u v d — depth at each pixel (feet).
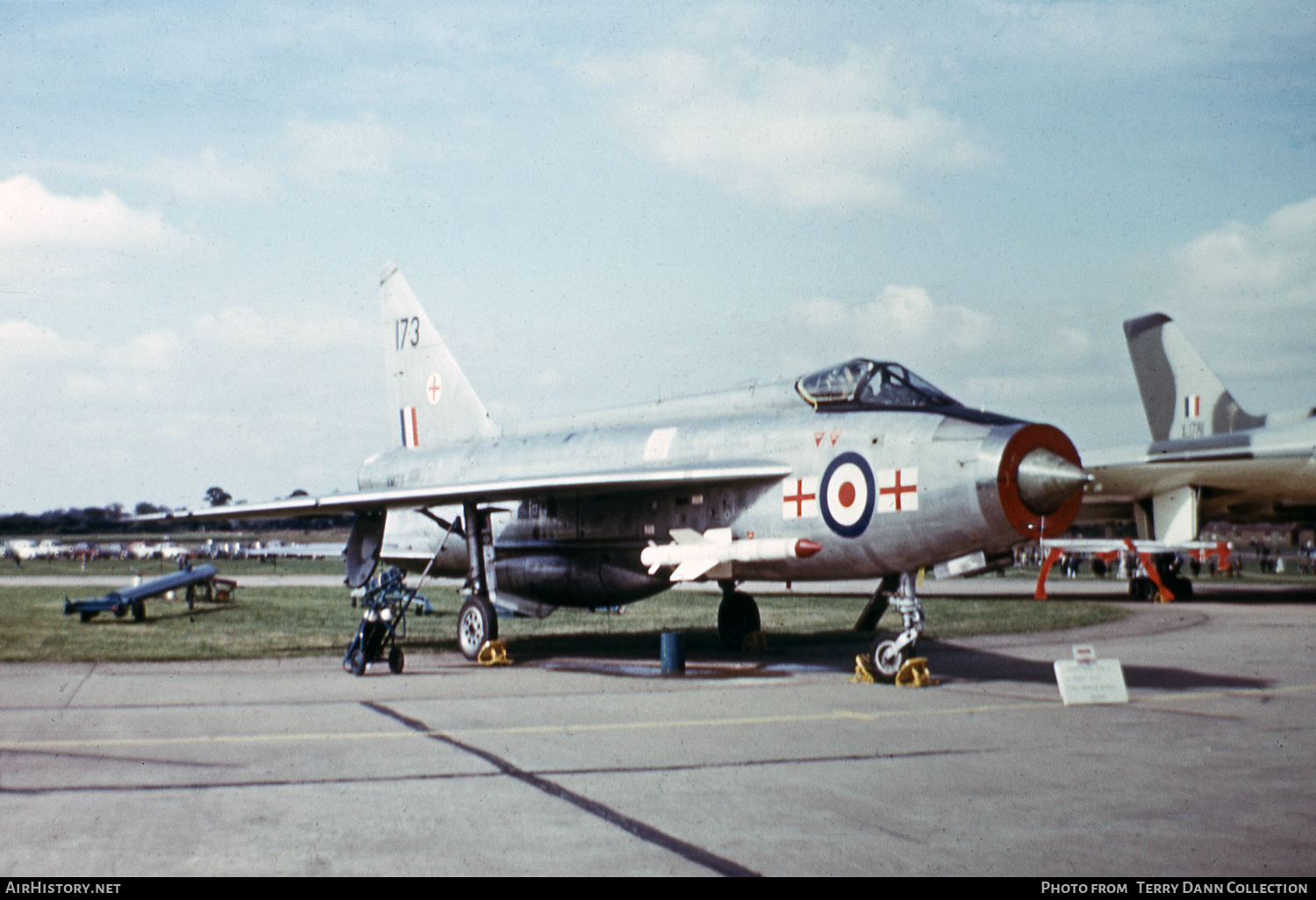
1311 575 170.30
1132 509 105.91
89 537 338.54
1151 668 43.11
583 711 32.40
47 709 32.81
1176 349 107.65
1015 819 19.36
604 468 52.29
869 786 22.02
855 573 41.96
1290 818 19.42
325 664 46.09
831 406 44.19
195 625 66.74
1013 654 49.55
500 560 57.98
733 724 29.91
